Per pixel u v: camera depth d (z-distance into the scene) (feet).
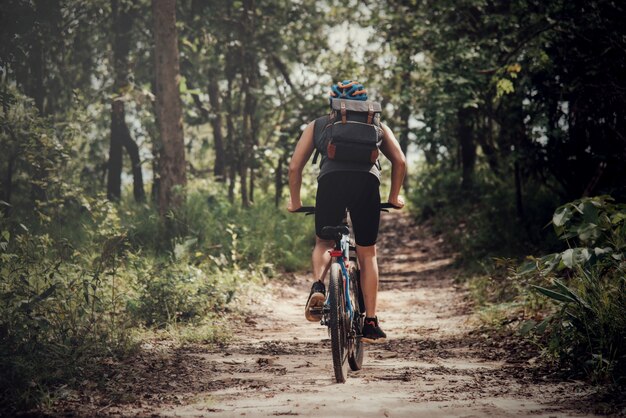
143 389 17.24
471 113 55.88
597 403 15.56
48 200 38.01
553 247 45.03
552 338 20.16
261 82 66.49
